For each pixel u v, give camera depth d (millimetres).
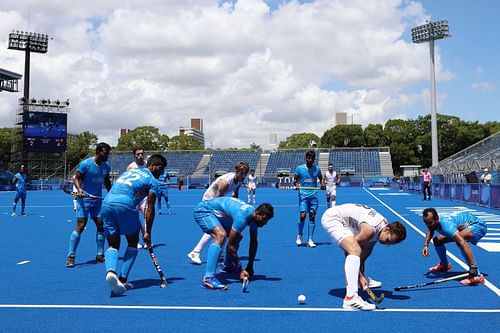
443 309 4934
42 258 8289
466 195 22531
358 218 5359
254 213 5879
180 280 6438
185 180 55156
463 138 76562
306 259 8086
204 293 5684
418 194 33938
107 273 5402
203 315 4762
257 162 61062
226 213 6129
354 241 5266
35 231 12625
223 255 7496
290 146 105062
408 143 78688
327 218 5570
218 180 7652
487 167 26656
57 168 54438
